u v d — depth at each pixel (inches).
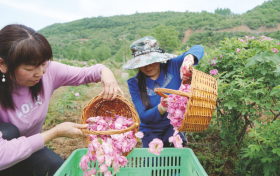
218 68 91.2
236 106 71.4
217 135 105.5
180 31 4399.6
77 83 65.7
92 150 48.7
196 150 94.6
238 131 90.5
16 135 50.8
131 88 73.8
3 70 42.2
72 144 100.9
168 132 73.7
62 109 133.2
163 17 6820.9
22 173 59.9
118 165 49.3
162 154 57.6
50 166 59.5
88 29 6171.3
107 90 54.5
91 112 61.3
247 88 69.4
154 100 71.4
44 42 42.1
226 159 81.2
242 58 81.5
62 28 6525.6
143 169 58.7
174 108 52.1
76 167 57.2
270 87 72.4
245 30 3890.3
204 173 43.8
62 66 64.1
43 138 43.9
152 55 63.2
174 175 60.2
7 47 38.7
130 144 52.3
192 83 46.1
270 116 89.7
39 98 56.7
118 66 747.4
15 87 47.3
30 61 40.1
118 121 55.6
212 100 48.3
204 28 4286.4
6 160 39.5
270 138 55.8
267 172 56.1
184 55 69.2
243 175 71.9
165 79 72.4
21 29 40.4
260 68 68.8
